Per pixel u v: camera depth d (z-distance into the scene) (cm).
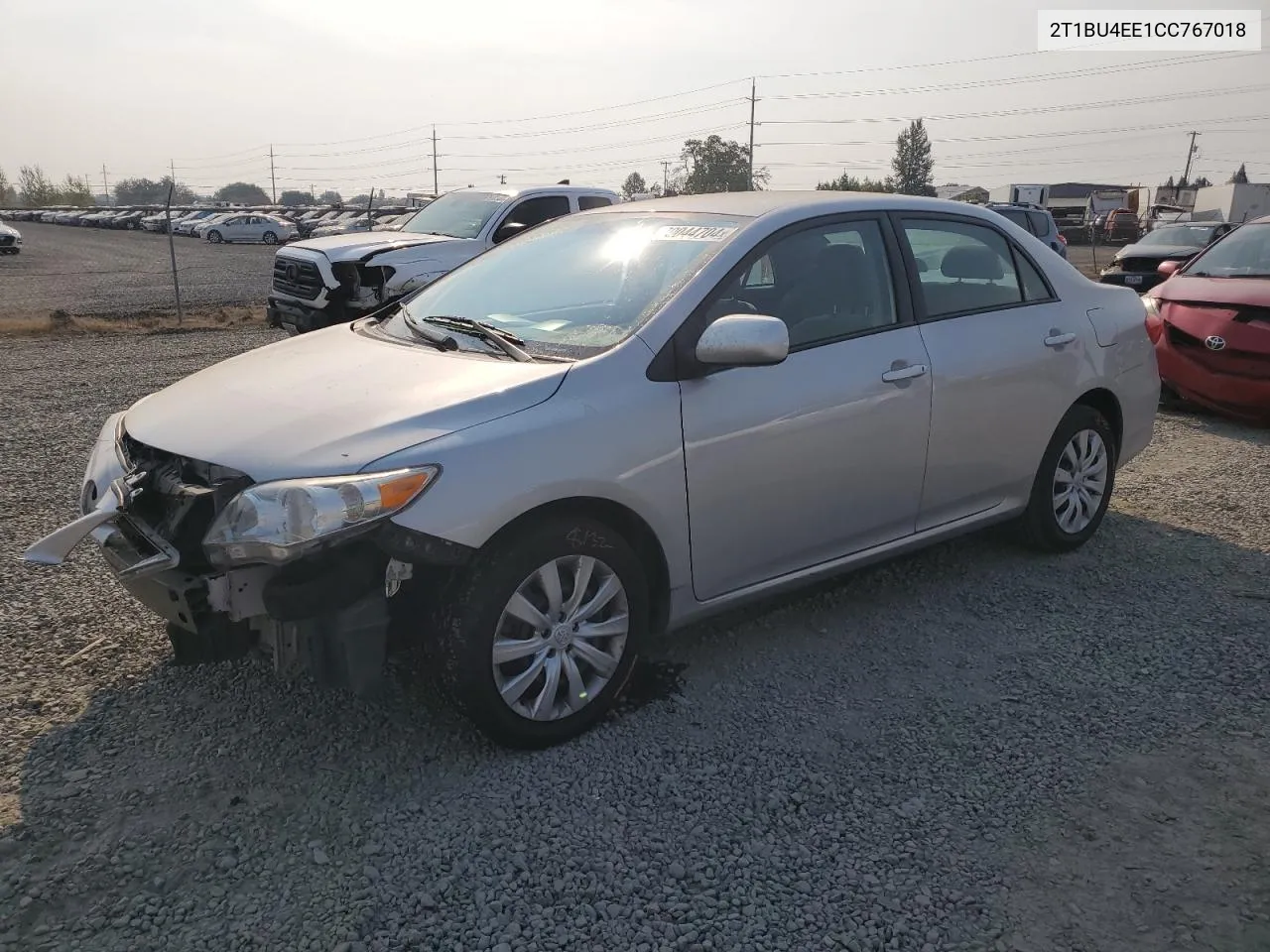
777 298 378
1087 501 502
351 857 271
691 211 412
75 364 1070
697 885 263
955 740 332
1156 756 324
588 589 330
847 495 392
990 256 462
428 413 305
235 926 245
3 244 3412
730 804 296
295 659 296
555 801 296
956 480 434
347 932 242
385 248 1101
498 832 282
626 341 339
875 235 417
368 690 299
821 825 288
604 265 393
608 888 261
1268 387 749
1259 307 757
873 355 395
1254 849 279
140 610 423
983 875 268
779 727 340
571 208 1212
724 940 243
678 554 346
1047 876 268
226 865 266
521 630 315
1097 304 504
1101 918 252
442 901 254
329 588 286
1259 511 573
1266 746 329
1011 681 373
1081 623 423
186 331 1415
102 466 344
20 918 246
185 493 296
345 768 312
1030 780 310
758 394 357
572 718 327
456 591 302
